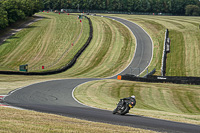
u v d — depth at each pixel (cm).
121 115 2167
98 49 10812
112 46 11088
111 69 8706
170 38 11688
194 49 9881
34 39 12512
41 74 7450
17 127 1275
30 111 2011
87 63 9444
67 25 15250
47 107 2527
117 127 1499
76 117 1909
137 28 14012
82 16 19150
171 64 8869
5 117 1574
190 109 3781
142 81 6128
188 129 1650
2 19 13462
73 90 4656
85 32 13388
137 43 11312
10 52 10850
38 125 1373
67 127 1371
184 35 11769
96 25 14950
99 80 6328
